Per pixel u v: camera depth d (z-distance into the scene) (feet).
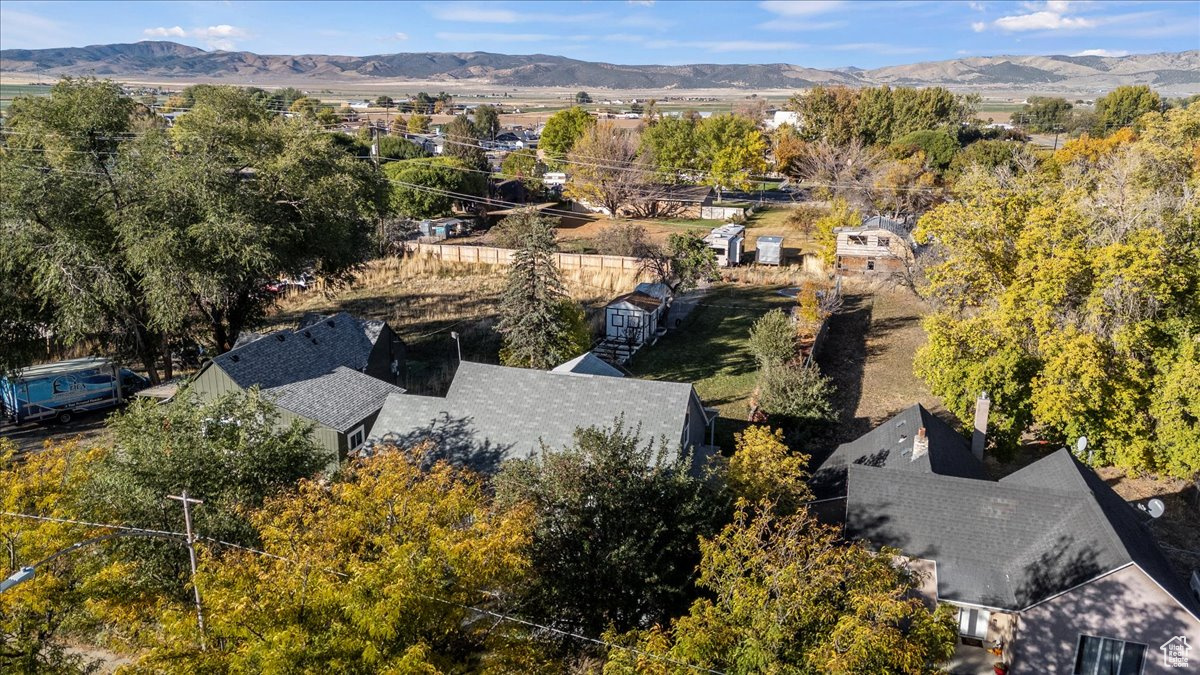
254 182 135.23
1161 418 84.94
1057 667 62.85
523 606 54.49
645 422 86.74
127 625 57.31
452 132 426.10
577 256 219.20
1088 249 92.99
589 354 115.34
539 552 57.26
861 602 46.60
